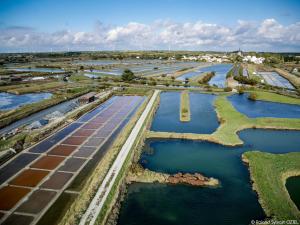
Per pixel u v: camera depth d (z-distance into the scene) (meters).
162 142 55.22
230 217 31.56
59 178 38.84
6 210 31.48
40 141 53.78
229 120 67.94
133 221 30.95
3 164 43.31
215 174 41.88
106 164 41.94
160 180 39.09
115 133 59.00
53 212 31.22
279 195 34.53
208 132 61.06
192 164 45.31
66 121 67.25
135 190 37.12
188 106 85.38
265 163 43.53
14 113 74.62
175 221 30.92
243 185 38.66
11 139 53.06
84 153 47.88
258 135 59.91
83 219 29.34
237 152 50.53
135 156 46.56
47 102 88.31
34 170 41.34
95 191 34.59
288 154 47.28
